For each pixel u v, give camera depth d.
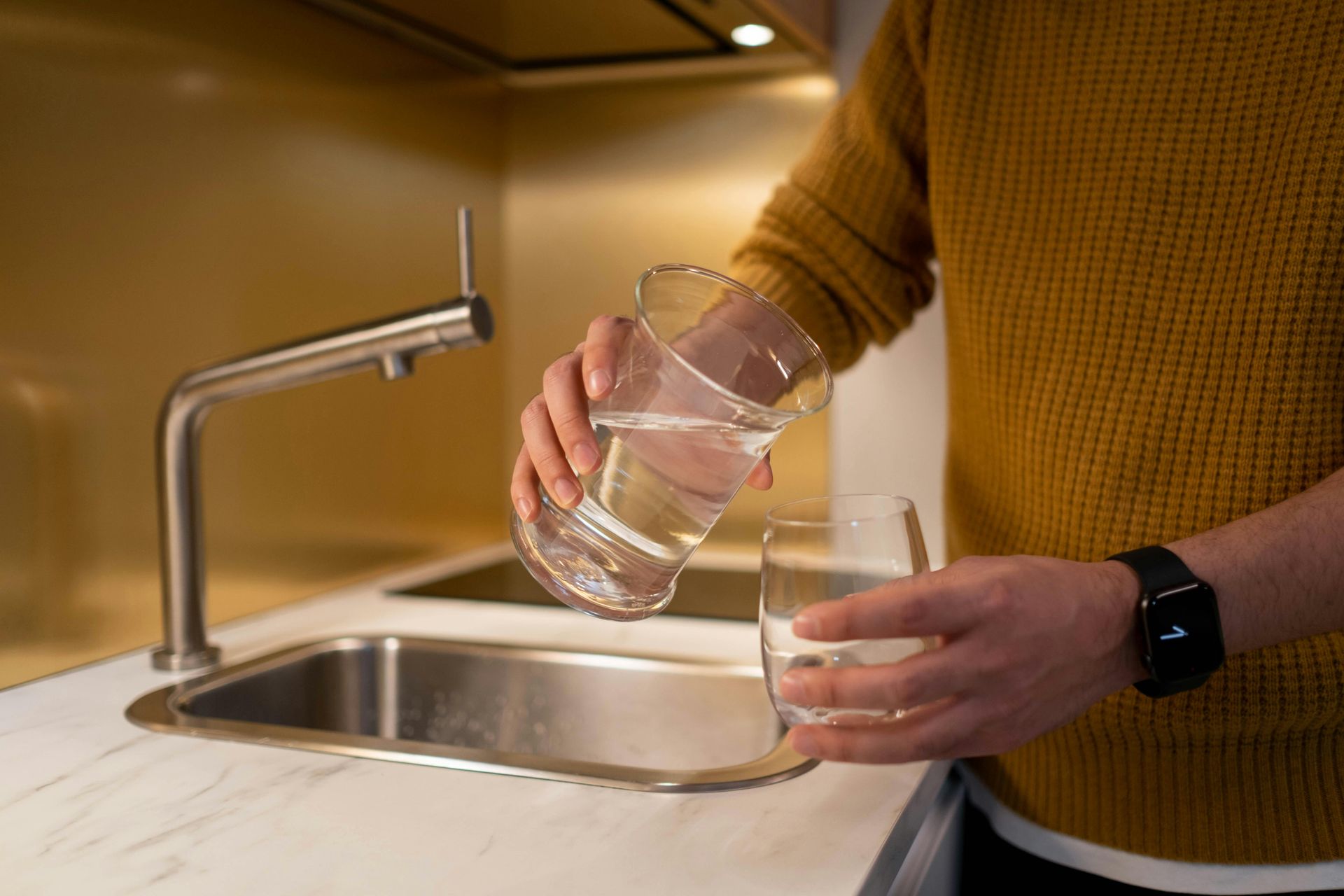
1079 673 0.46
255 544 1.08
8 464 0.82
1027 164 0.75
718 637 0.96
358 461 1.23
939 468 1.34
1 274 0.81
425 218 1.36
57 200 0.86
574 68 1.41
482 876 0.49
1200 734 0.65
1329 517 0.53
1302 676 0.63
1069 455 0.71
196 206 1.00
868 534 0.46
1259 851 0.67
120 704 0.77
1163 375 0.68
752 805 0.57
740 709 0.83
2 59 0.81
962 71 0.78
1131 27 0.70
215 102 1.02
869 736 0.42
